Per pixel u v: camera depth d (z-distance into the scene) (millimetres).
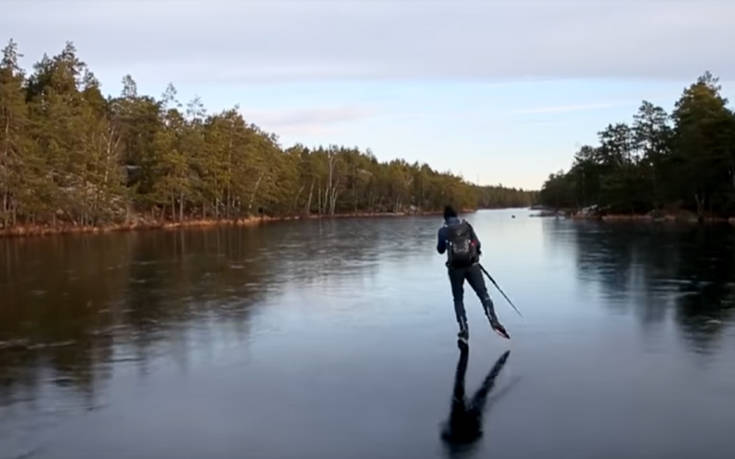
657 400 5281
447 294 11945
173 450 4395
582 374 6133
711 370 6203
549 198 138375
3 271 17422
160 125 75125
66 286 13883
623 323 8719
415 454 4223
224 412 5176
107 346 7781
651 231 37906
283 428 4770
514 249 23562
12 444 4539
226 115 80438
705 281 13062
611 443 4363
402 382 5961
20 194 47969
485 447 4324
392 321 9203
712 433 4527
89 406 5402
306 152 112000
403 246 26578
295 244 28766
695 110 61031
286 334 8352
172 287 13484
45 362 6996
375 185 123438
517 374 6164
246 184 80062
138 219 62500
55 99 57375
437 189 138750
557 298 11125
